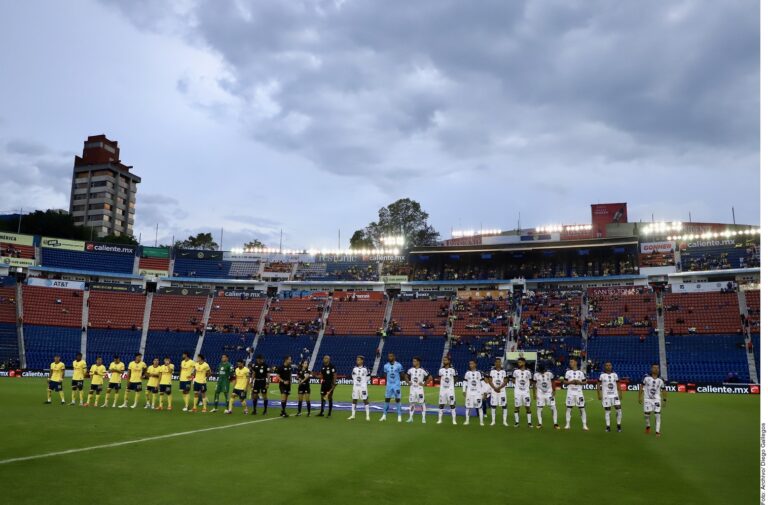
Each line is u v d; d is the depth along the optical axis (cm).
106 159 15000
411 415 2247
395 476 1209
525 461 1422
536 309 6988
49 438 1620
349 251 8312
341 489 1083
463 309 7225
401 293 7712
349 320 7294
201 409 2564
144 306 7356
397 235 11550
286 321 7362
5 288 6862
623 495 1089
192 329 7125
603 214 9312
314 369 6494
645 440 1845
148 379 2616
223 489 1061
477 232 9744
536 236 8556
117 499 975
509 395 4216
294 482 1130
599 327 6438
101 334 6756
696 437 1930
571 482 1192
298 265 8312
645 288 6831
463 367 6234
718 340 5838
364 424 2117
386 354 6656
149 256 8062
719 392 4762
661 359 5784
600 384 2119
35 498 965
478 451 1558
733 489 1148
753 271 6506
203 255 8281
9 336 6300
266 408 2502
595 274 7356
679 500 1058
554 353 6138
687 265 6975
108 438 1638
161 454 1394
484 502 1016
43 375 5659
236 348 6838
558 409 3047
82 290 7269
